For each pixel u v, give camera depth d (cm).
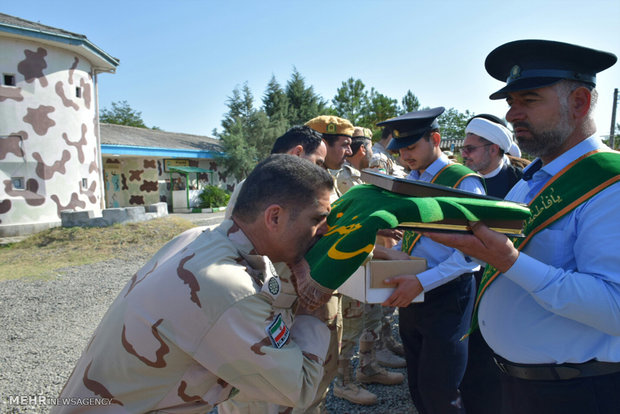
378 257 216
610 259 126
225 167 2661
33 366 385
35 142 1191
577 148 148
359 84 4256
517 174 350
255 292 119
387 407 299
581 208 137
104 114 4916
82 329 488
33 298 618
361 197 156
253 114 3047
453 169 250
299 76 3972
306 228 130
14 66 1146
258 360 115
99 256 907
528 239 151
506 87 148
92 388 120
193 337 114
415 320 239
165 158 2264
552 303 128
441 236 130
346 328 301
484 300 172
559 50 138
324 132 292
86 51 1280
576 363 141
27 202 1174
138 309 119
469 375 257
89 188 1356
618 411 138
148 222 1123
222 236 131
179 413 124
